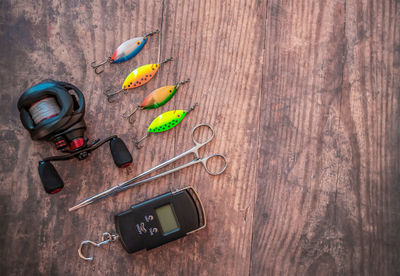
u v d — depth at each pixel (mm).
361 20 553
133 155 534
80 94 492
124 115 536
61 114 470
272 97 545
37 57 535
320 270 535
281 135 543
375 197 543
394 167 546
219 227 532
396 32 551
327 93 549
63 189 526
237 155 539
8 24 537
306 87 548
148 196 530
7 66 532
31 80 532
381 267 537
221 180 536
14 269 518
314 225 538
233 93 544
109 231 525
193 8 549
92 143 517
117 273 524
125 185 524
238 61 546
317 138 545
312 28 552
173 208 512
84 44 539
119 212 527
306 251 536
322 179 542
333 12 550
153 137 537
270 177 539
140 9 546
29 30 537
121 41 542
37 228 522
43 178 490
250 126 542
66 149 497
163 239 508
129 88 536
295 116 546
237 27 549
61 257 521
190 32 548
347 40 554
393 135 549
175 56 546
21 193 523
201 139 539
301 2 553
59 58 536
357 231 540
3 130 526
